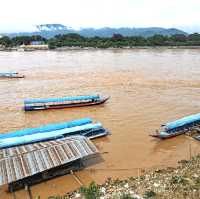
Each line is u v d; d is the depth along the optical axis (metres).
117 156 27.31
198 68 80.88
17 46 178.75
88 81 63.59
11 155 22.28
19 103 46.47
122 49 159.62
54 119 38.88
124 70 78.31
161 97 49.00
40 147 23.70
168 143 30.39
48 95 51.31
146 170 24.48
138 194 19.69
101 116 39.44
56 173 23.20
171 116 38.84
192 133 32.44
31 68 84.06
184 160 26.20
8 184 21.52
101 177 23.44
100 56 119.12
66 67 85.50
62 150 23.38
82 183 22.52
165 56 116.25
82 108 43.75
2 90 55.47
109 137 31.88
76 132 30.27
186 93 51.75
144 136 32.12
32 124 36.91
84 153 23.42
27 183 22.11
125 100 47.34
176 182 20.88
